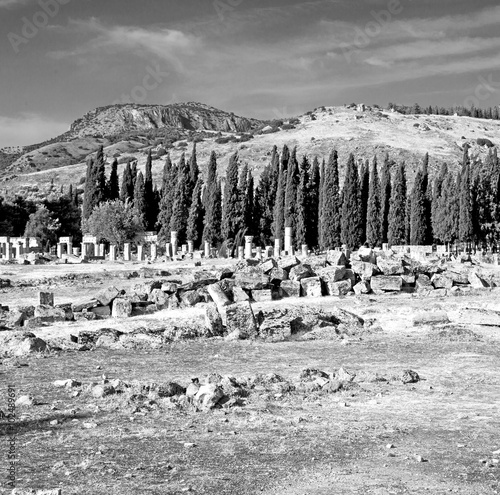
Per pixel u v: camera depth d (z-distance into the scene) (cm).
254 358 2683
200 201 11750
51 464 1352
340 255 4944
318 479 1282
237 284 4378
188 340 3102
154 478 1273
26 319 3809
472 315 3319
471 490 1229
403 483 1263
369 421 1720
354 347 2914
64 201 14100
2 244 10506
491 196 11012
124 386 2009
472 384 2181
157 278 6094
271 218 12062
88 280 6119
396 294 4644
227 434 1580
